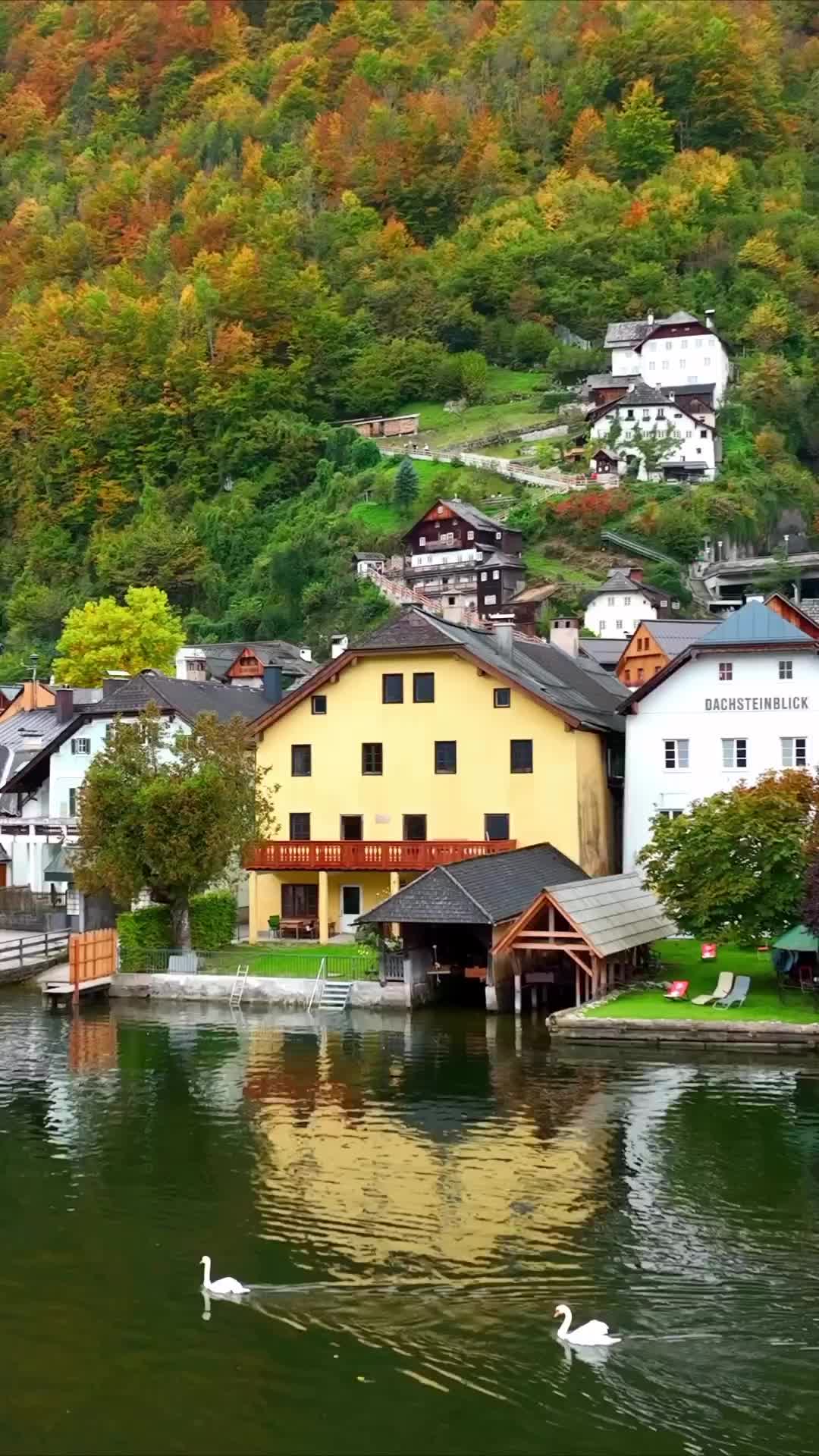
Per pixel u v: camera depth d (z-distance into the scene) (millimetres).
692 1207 29047
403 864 58875
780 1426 20594
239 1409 21219
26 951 59781
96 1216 28891
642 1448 20125
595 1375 22016
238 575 186875
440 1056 43156
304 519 190250
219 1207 29344
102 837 55250
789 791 49812
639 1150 32781
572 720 59156
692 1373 22078
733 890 47469
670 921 55531
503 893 51594
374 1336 23375
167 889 56781
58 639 176625
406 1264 26188
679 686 60750
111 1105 37562
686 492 186125
